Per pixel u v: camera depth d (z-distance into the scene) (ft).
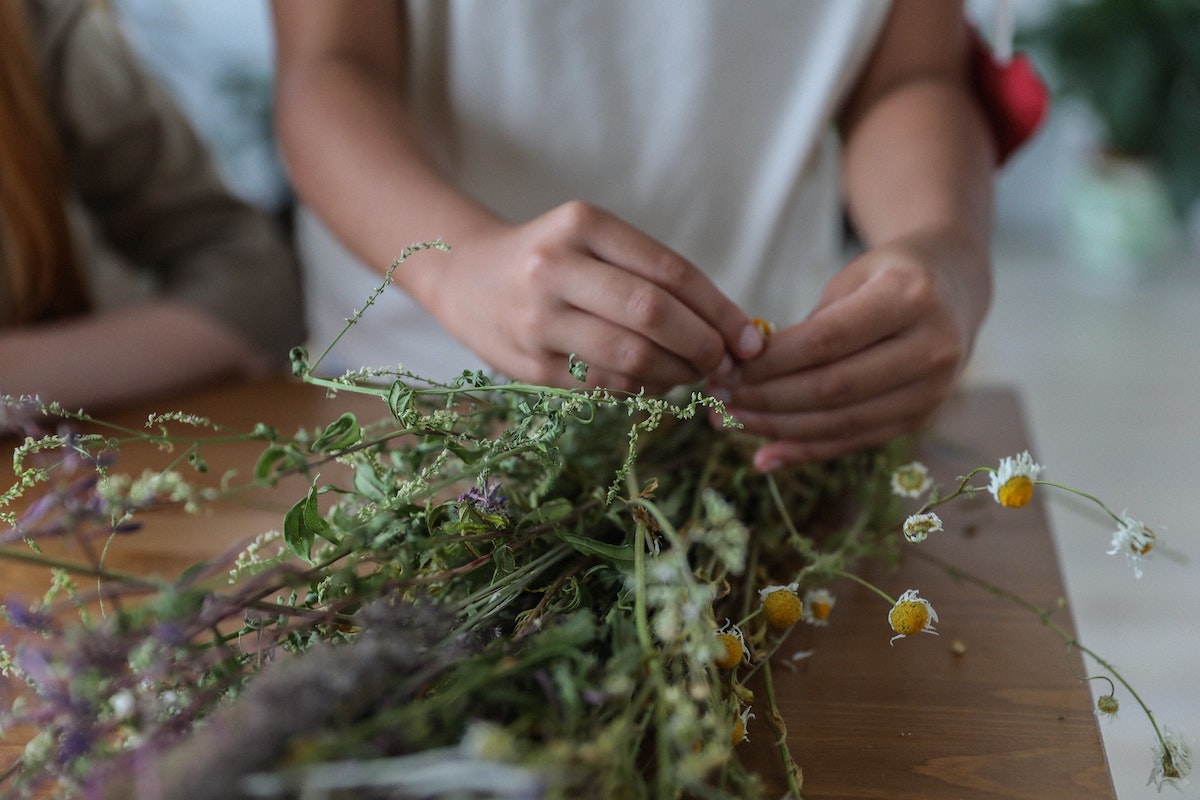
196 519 1.61
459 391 1.24
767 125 2.16
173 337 2.26
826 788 1.15
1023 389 5.20
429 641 1.05
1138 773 2.68
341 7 1.91
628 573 1.15
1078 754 1.19
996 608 1.43
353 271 2.33
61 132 2.52
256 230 2.75
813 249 2.41
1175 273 7.07
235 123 5.50
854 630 1.39
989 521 1.64
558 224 1.42
